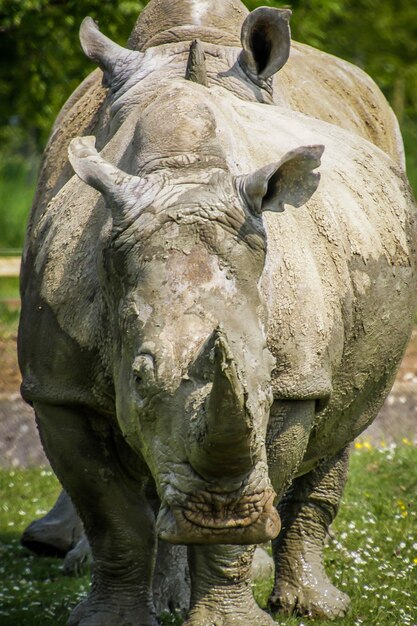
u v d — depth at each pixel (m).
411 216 22.58
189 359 14.89
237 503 14.98
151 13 23.27
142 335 15.21
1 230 66.31
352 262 19.88
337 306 19.17
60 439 18.94
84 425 18.83
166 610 22.69
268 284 17.89
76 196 19.33
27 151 86.25
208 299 15.22
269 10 20.97
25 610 23.08
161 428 14.98
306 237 19.11
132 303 15.42
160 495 15.22
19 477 32.97
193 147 16.66
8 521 29.78
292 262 18.41
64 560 26.86
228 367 13.66
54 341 18.45
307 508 23.19
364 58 74.38
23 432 37.66
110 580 19.56
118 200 16.02
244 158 18.64
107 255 16.48
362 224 20.44
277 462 18.61
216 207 15.67
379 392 21.92
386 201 21.75
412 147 76.25
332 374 19.23
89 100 23.72
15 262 51.91
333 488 23.33
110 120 20.80
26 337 19.22
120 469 19.16
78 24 37.34
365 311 20.19
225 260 15.44
